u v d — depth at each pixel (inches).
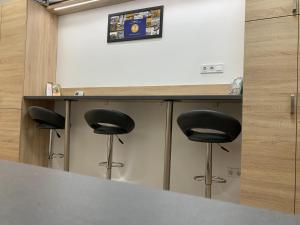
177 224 13.2
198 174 103.2
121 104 121.3
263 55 74.7
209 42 105.9
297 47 70.9
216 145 100.5
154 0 118.5
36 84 132.5
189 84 108.6
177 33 112.5
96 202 16.4
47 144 139.1
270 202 71.4
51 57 140.1
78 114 133.4
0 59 133.7
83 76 134.8
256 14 76.3
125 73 123.3
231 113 98.3
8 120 129.0
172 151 108.2
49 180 21.4
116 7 127.8
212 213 14.8
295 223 13.4
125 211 14.9
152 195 18.2
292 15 72.0
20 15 128.8
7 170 24.4
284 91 71.6
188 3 111.1
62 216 14.0
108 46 128.7
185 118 75.8
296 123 69.9
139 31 120.6
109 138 105.2
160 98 85.7
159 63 115.4
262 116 73.8
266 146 72.8
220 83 102.7
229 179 97.8
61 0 129.5
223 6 104.3
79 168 131.8
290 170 69.8
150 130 114.3
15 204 15.5
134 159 117.1
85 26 135.9
